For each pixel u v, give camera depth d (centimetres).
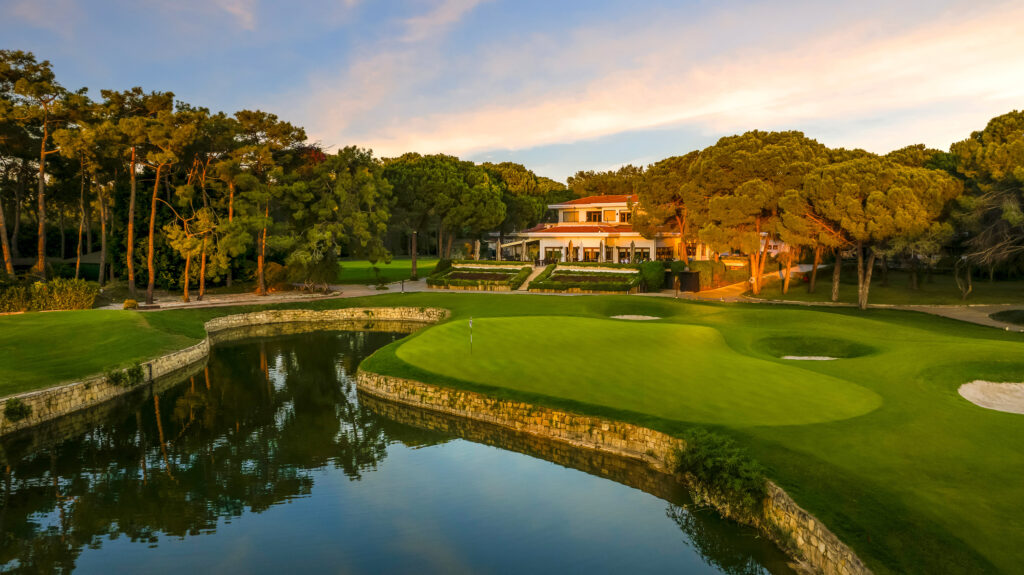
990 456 1421
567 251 8331
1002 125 4069
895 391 1997
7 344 3017
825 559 1167
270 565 1338
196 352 3562
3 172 6256
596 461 1891
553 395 2173
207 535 1497
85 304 4450
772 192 5025
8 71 4434
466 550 1389
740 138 5819
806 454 1470
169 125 4644
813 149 5566
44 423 2350
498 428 2173
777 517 1345
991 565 990
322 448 2095
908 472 1344
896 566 1036
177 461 2003
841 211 4259
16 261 6141
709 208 5334
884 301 5062
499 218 7894
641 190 6700
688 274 5866
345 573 1297
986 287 5750
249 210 5381
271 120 5644
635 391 2131
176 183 5781
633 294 5650
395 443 2123
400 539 1450
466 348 2919
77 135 4294
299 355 3706
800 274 7181
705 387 2120
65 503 1695
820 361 2486
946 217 4347
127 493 1753
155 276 5722
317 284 6341
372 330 4650
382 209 6147
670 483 1691
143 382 2953
